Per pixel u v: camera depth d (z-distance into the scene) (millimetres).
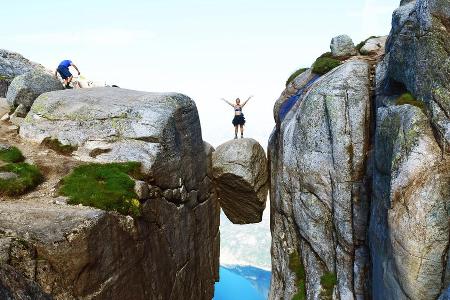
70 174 17188
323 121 20500
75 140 19703
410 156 13016
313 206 20828
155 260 17344
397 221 12812
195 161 23500
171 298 19078
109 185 16219
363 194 18875
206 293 25375
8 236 11234
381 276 14633
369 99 19984
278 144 26781
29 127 20734
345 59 26641
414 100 14555
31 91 23266
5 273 9367
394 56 16703
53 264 11422
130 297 14906
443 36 13547
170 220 19438
